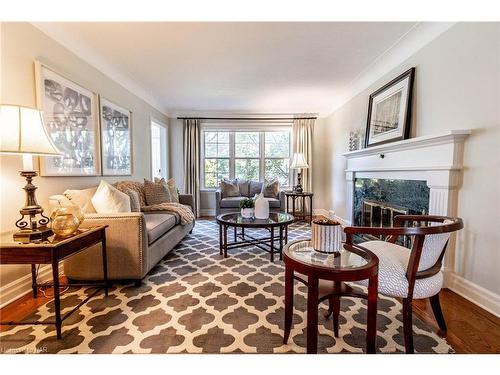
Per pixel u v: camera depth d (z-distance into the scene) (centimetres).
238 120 544
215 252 293
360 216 349
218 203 462
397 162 262
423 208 223
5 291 177
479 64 175
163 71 325
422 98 233
